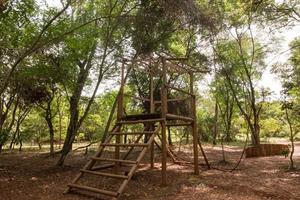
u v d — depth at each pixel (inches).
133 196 253.3
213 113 1273.4
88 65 452.8
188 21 358.6
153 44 402.3
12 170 402.6
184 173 356.8
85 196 254.8
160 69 377.4
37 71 429.7
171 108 617.0
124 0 409.1
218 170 383.6
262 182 298.0
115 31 436.8
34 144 1147.9
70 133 430.3
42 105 713.0
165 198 245.3
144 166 412.2
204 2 438.0
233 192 257.8
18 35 364.8
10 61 419.8
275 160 496.1
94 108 847.7
